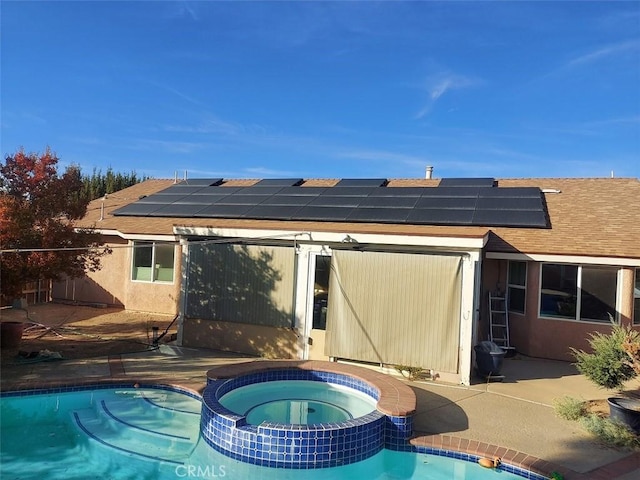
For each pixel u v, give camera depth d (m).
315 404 10.11
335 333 12.94
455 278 11.94
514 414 9.62
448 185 20.28
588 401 10.41
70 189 13.80
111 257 21.55
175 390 10.71
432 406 9.99
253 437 7.61
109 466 7.37
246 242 14.36
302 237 13.40
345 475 7.65
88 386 10.56
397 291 12.40
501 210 16.44
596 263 14.17
